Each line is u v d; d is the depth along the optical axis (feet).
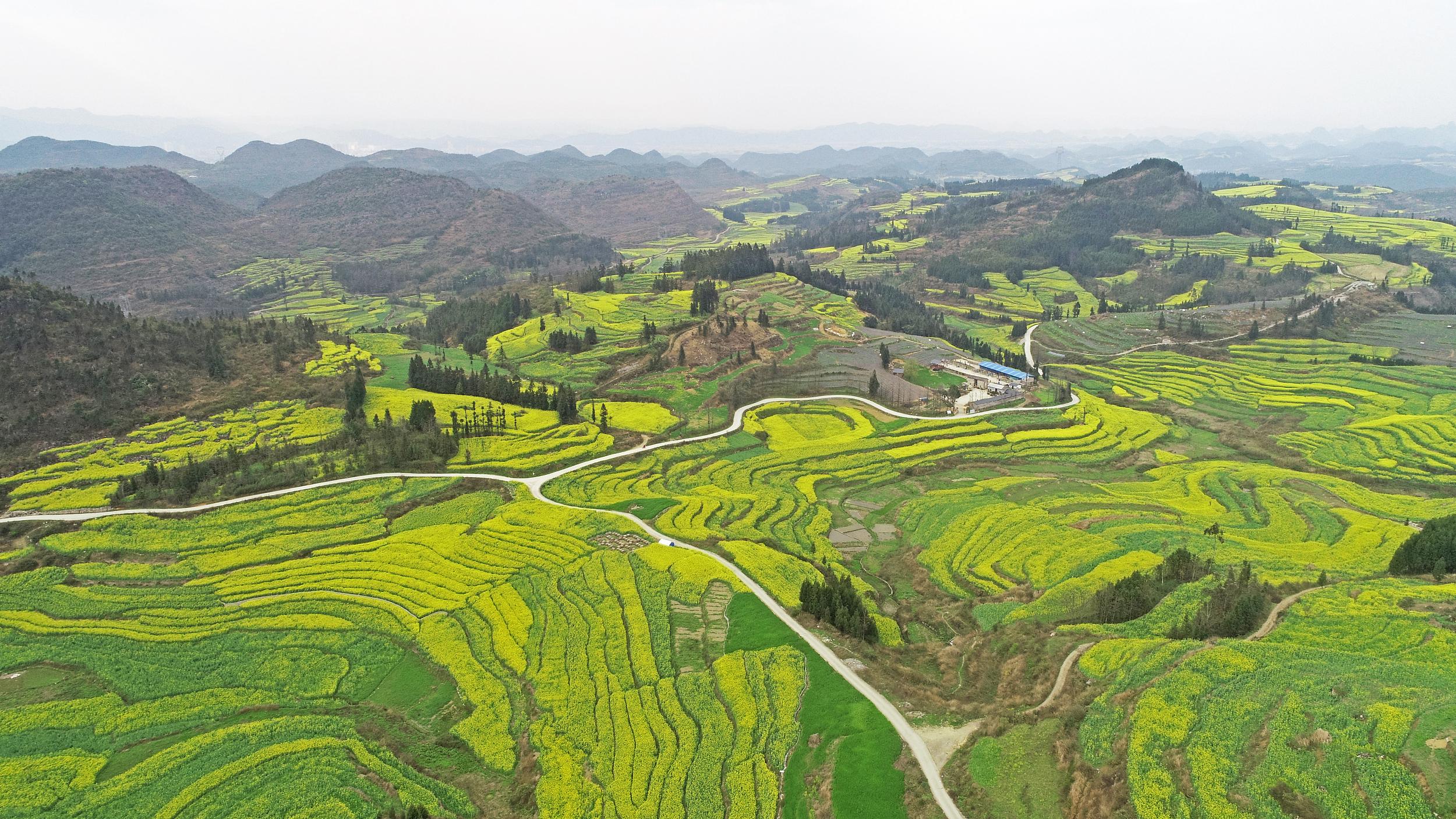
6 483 407.44
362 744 230.89
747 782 199.11
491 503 412.98
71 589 324.39
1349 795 150.41
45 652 284.61
